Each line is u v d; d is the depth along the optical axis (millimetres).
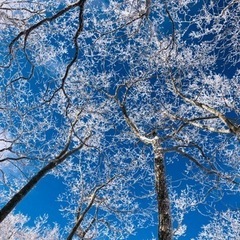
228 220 9477
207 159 8312
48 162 7281
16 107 6805
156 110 9781
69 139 8141
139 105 10148
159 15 6781
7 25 6340
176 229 9844
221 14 6539
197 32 7285
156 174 7773
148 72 9000
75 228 8664
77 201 10797
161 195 7262
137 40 7652
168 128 9836
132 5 5578
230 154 8938
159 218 6855
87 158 10109
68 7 4289
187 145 8531
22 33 4449
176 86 8773
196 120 8867
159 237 6531
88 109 9148
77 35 4656
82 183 10586
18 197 6289
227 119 7062
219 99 8781
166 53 8078
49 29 6840
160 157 8078
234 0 6352
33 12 5895
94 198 9453
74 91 8758
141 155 10266
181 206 9555
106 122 9984
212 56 8406
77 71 8477
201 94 9078
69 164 10000
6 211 6039
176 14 6742
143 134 10266
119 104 9547
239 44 7305
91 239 10133
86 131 9711
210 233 10031
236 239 9680
